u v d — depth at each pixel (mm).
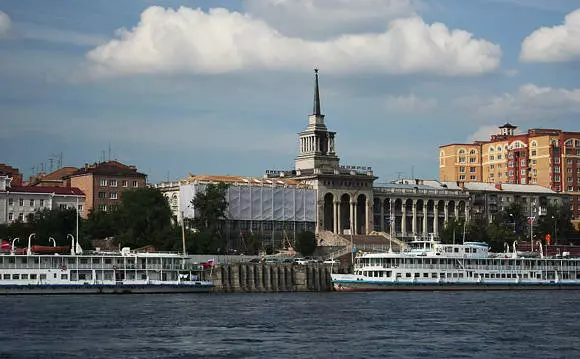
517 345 154375
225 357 141750
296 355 143875
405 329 173125
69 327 171500
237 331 168500
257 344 153500
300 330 170500
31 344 151625
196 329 170500
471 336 164125
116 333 164250
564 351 149000
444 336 164000
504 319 190250
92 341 155250
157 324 177000
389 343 155750
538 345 154375
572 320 188750
